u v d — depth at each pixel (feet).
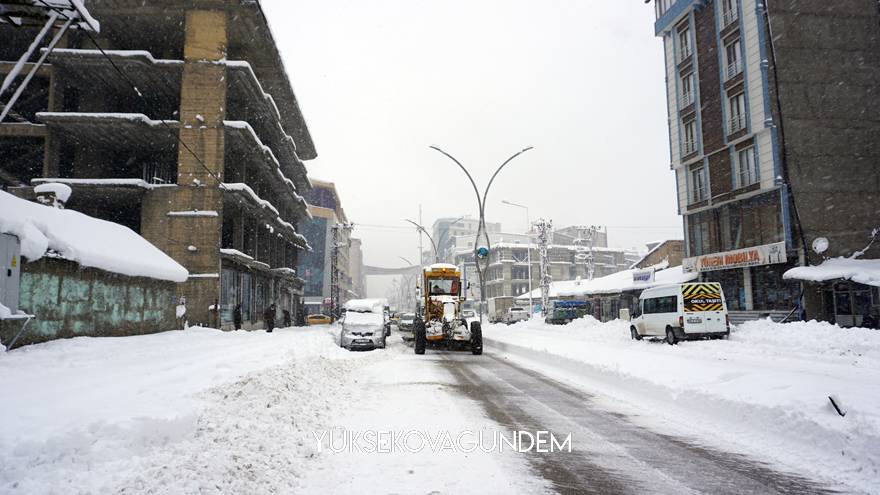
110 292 59.21
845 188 84.94
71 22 38.68
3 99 100.01
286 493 14.01
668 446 19.72
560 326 116.06
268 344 55.98
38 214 51.24
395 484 15.01
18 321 42.55
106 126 95.96
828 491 14.84
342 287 296.92
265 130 133.49
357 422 22.90
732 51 94.84
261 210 115.24
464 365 47.78
